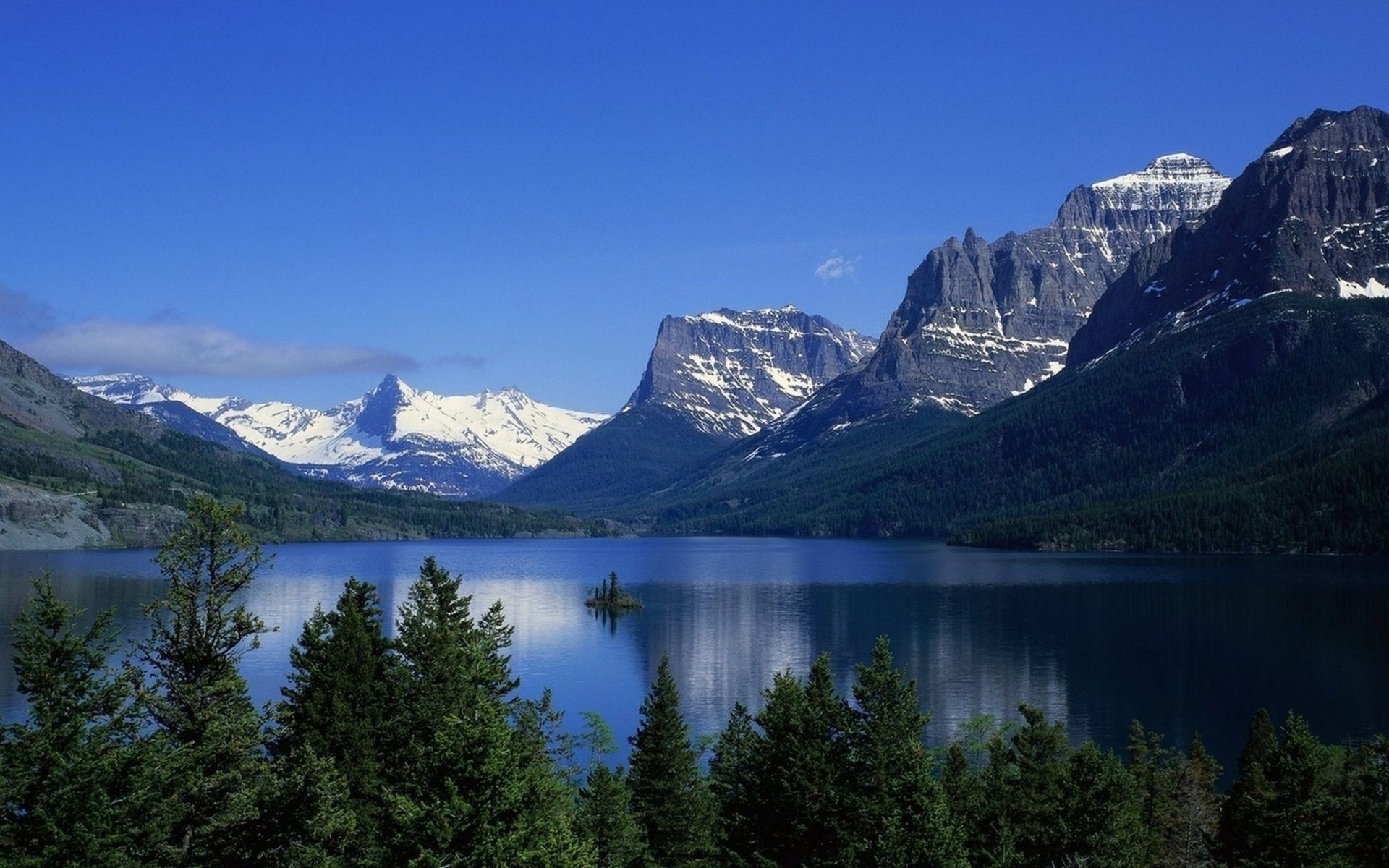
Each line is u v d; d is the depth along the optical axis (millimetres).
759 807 68750
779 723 69562
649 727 82438
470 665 62781
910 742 65188
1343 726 138625
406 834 50344
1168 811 88562
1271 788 77938
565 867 50531
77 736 47250
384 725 70312
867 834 63344
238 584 57312
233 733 54344
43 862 43406
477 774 50531
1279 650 193500
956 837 61875
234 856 50688
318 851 52031
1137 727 109125
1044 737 81938
